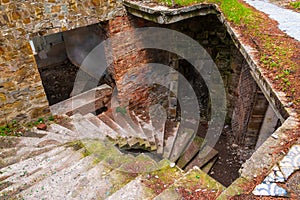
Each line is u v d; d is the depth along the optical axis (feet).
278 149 6.17
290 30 10.91
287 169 5.73
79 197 8.83
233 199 5.25
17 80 12.61
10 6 11.21
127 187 8.93
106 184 9.40
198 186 7.68
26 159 11.13
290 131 6.52
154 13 12.96
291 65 8.59
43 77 22.35
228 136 19.30
